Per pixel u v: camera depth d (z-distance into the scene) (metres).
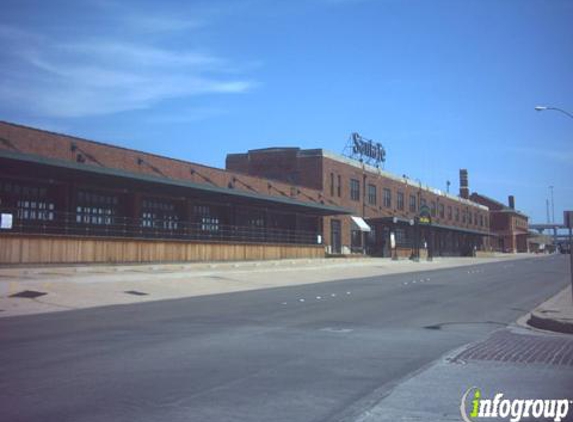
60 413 6.28
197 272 30.42
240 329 12.84
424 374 8.32
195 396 7.02
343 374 8.27
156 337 11.55
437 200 87.38
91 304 18.59
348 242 58.56
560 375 8.33
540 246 150.12
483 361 9.32
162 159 36.66
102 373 8.23
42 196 29.44
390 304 18.77
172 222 37.41
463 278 33.03
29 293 19.41
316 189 54.16
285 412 6.38
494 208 128.00
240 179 43.69
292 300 20.09
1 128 27.22
